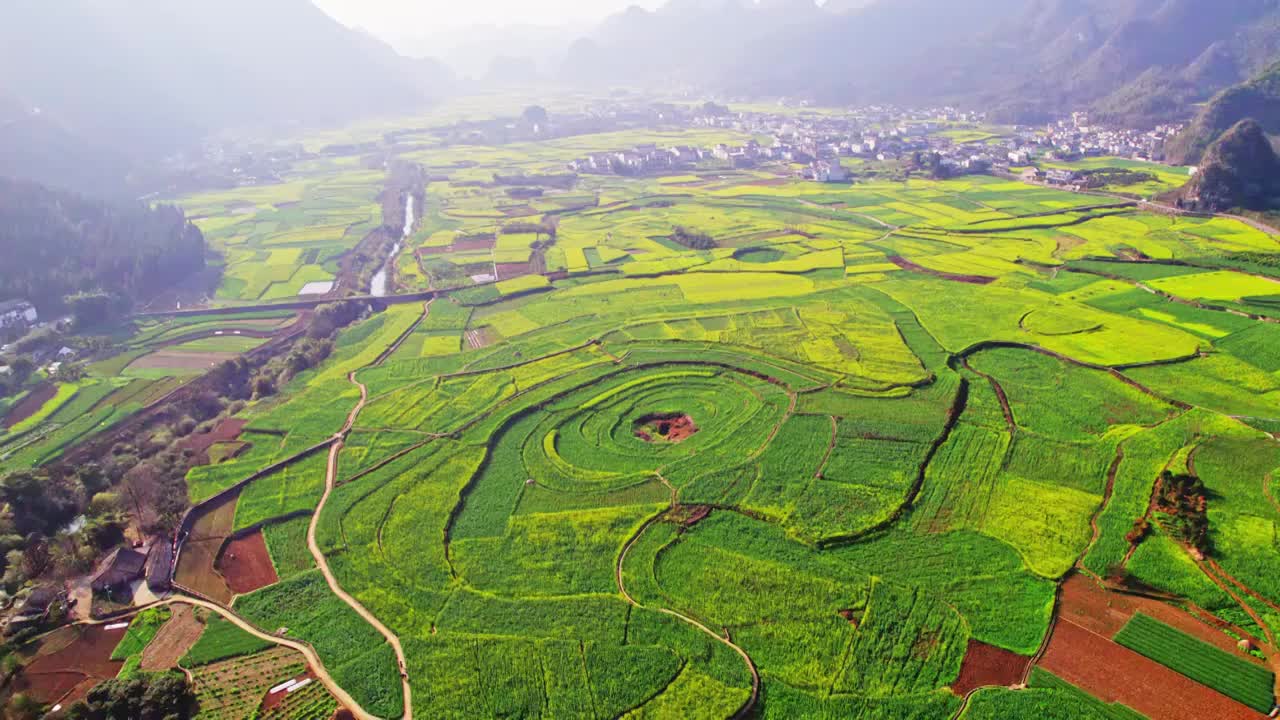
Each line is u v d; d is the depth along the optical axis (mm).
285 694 66625
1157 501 84938
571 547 83688
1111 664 65062
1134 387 113250
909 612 71688
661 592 76062
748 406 112938
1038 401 110438
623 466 99000
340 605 76812
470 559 82625
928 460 96438
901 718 61156
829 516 85875
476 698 65062
